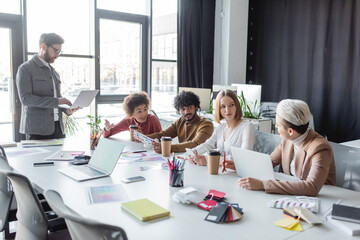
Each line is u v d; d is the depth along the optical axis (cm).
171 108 564
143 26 526
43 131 307
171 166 177
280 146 217
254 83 607
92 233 97
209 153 200
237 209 141
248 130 234
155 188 174
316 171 170
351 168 206
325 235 124
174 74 561
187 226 130
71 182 182
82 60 475
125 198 159
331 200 162
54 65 449
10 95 418
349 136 503
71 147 267
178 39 536
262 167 181
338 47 503
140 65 534
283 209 145
